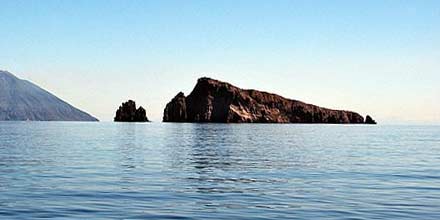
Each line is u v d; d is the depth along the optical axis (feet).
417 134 412.16
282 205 67.05
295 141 265.54
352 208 64.90
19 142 231.91
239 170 113.39
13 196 72.38
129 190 79.25
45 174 100.42
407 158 150.41
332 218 58.70
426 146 221.87
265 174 105.40
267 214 61.00
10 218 57.26
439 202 69.36
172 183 88.79
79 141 244.22
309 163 131.85
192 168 116.98
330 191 79.97
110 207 64.34
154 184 86.94
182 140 261.03
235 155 158.51
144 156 150.61
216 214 60.90
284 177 99.81
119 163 126.72
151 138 282.56
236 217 59.21
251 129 485.56
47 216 58.39
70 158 140.56
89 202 67.72
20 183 86.33
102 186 83.46
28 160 132.98
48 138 279.28
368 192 78.74
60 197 71.72
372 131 495.82
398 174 105.50
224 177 99.30
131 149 183.42
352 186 86.02
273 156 155.63
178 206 65.87
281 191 79.87
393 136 360.48
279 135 349.61
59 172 104.37
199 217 59.11
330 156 157.17
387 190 81.00
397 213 61.62
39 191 77.25
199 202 69.05
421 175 103.60
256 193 77.71
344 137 331.36
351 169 116.57
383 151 184.44
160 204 67.10
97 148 188.24
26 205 65.05
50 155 151.12
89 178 94.32
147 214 60.29
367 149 196.75
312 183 90.17
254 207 65.62
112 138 281.54
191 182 90.74
